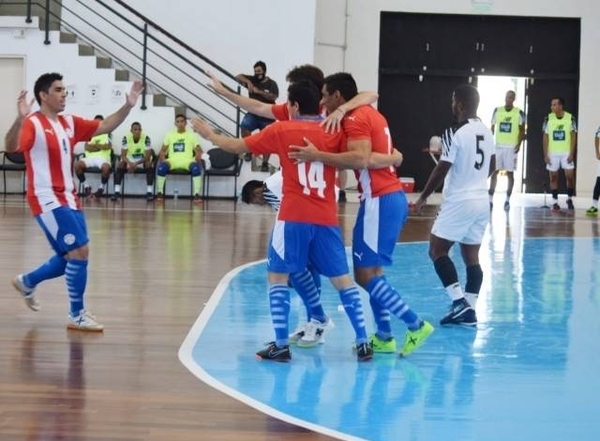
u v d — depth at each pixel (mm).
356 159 5781
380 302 6172
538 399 5262
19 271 9117
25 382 5305
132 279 8867
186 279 8953
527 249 12086
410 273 9977
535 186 22062
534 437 4582
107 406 4879
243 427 4590
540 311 7938
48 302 7656
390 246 6207
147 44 19344
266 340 6555
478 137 7191
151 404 4938
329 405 5031
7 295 7918
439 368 5930
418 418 4844
